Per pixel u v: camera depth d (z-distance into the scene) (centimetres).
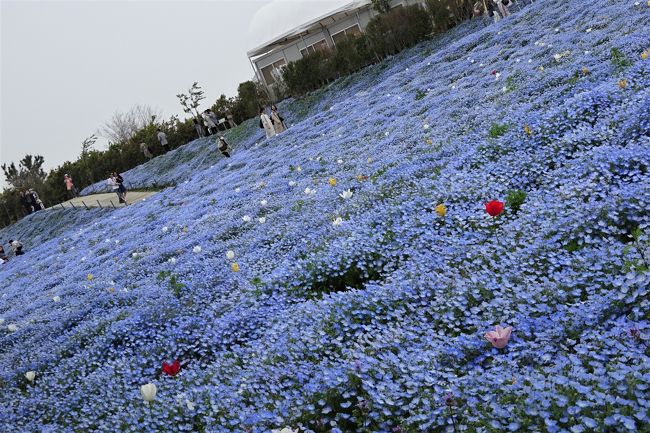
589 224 626
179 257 1466
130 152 5872
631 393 347
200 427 562
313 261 890
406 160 1343
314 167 1956
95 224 3447
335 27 4700
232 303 913
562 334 452
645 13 1697
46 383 943
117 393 753
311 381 509
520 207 783
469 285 595
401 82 2961
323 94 3991
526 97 1413
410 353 513
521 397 380
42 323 1385
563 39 1958
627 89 1047
